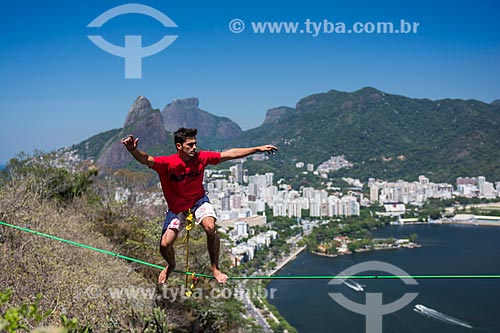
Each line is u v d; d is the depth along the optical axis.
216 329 19.11
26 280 10.96
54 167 23.20
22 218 13.63
